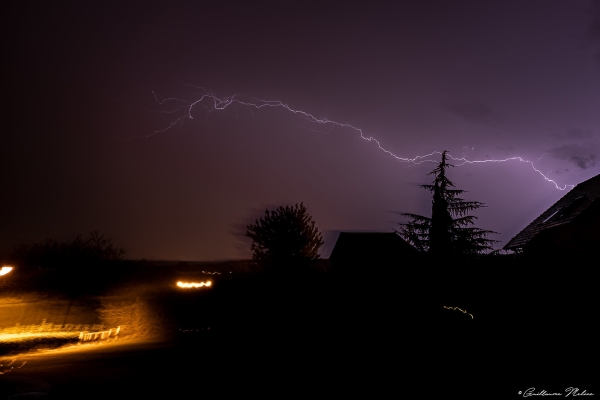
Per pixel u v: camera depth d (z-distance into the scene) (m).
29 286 16.92
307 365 8.38
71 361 8.67
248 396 6.24
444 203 15.42
